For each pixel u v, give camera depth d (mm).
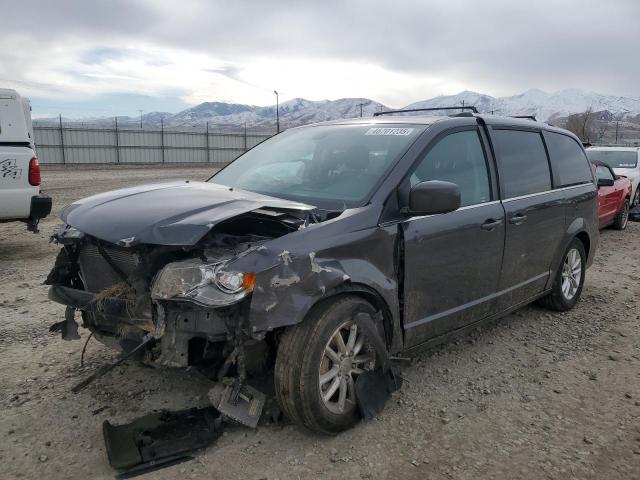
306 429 3340
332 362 3307
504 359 4574
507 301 4766
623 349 4863
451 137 4258
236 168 4770
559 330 5289
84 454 3109
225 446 3180
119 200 3545
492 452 3230
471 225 4137
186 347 3047
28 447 3166
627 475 3049
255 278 2938
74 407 3605
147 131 44531
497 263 4480
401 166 3816
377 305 3588
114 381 3957
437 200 3484
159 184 4094
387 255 3564
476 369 4359
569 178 5688
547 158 5367
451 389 4004
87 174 30406
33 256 8148
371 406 3438
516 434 3432
